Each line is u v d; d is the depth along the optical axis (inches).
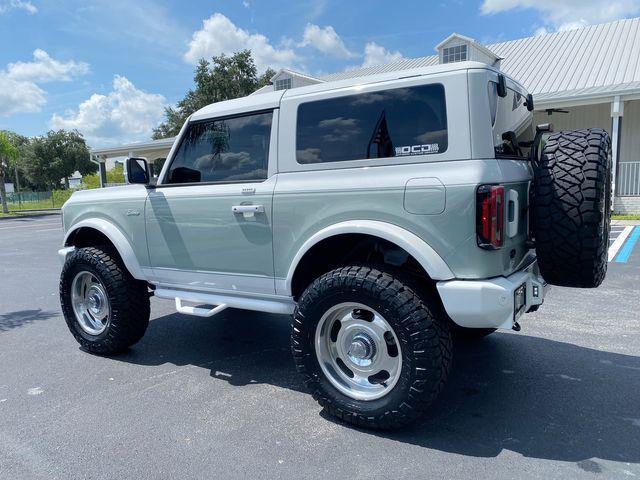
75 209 176.9
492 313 103.3
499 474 98.8
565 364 153.9
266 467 103.4
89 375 156.3
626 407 125.8
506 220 107.0
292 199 125.3
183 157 151.9
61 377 154.9
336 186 118.2
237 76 1795.0
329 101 123.0
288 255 128.5
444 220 105.2
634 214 548.4
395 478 98.4
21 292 287.1
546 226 110.6
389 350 117.3
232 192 136.0
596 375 145.4
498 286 103.0
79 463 106.6
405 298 108.9
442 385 111.0
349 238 125.3
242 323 209.5
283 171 128.8
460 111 105.7
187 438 116.0
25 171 2308.1
